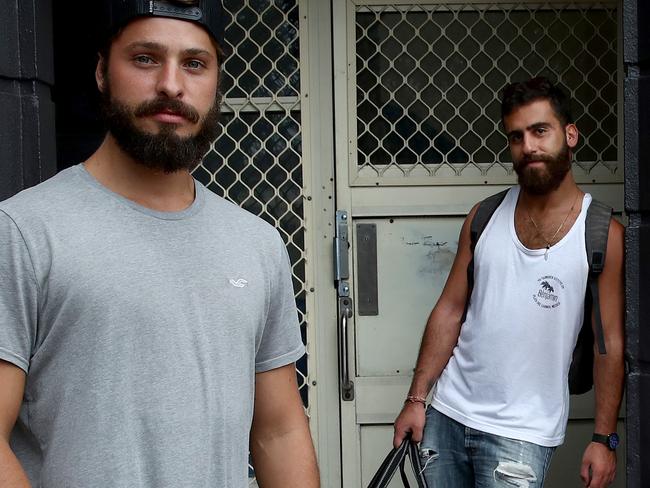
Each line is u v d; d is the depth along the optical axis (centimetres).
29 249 125
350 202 314
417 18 314
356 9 313
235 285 141
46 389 127
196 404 132
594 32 316
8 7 210
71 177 137
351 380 316
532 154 239
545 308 237
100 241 130
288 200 316
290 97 315
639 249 227
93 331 126
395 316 315
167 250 136
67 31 258
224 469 136
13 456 121
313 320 316
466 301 262
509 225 248
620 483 315
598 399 238
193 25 138
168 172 138
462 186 316
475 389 246
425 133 317
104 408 126
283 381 158
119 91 136
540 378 238
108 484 125
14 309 124
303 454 157
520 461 235
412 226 315
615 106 317
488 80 316
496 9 314
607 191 317
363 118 316
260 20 313
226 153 316
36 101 218
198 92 139
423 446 255
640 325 228
